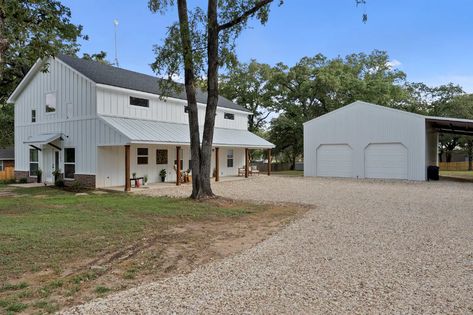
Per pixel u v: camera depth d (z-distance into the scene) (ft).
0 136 104.17
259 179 79.05
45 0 39.60
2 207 38.19
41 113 67.82
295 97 125.39
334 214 34.04
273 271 17.17
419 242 22.62
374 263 18.24
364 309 12.61
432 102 139.13
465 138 133.08
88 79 58.18
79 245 22.20
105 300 13.69
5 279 16.31
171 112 71.92
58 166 64.85
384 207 38.11
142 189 56.90
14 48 57.82
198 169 44.80
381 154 77.71
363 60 139.33
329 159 85.25
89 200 43.73
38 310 12.91
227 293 14.32
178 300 13.60
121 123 58.65
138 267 18.29
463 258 18.97
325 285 15.11
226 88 130.82
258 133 140.05
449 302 13.16
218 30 43.93
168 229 27.66
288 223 30.07
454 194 50.14
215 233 26.45
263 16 43.39
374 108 78.28
